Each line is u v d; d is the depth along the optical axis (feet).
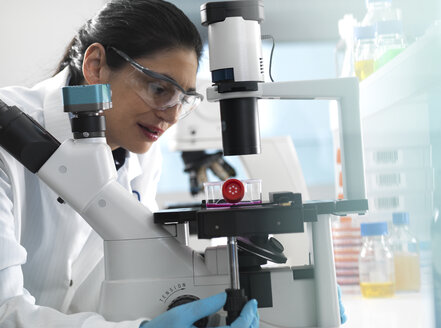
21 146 3.76
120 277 3.75
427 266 4.62
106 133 4.76
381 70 5.15
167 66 4.47
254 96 3.71
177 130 8.90
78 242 5.18
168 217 3.73
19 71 12.85
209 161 10.98
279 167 7.98
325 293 3.71
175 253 3.76
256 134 3.74
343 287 6.53
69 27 12.42
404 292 5.68
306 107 19.88
